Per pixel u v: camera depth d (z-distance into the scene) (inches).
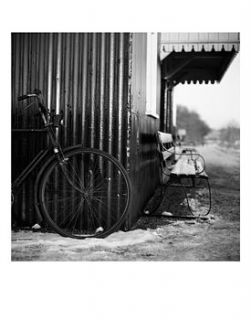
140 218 189.3
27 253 143.6
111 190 166.9
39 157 161.6
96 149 154.9
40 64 170.1
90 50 167.0
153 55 247.3
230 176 349.1
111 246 151.0
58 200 169.3
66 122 169.3
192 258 141.9
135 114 175.3
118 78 165.8
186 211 203.9
